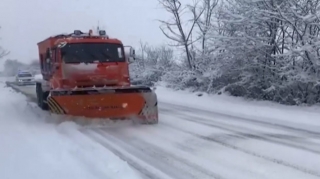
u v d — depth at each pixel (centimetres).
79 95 966
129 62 1141
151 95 1007
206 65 1945
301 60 1396
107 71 1095
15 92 2280
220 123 1030
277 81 1488
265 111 1284
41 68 1478
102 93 973
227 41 1574
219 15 1639
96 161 609
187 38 2178
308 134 867
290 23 1353
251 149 712
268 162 622
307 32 1370
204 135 851
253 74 1560
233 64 1627
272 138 816
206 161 629
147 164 612
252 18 1478
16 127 941
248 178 541
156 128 945
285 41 1462
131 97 990
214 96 1789
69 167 579
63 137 809
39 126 953
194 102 1650
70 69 1071
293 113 1222
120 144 761
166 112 1290
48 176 536
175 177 545
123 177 528
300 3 1378
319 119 1102
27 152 671
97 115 980
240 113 1258
